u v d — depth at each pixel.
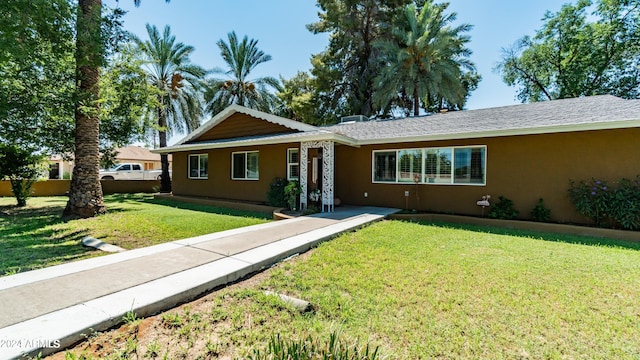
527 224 7.43
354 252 4.88
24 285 3.11
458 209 9.02
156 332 2.48
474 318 2.77
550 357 2.23
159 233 6.59
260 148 11.77
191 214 9.50
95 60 7.63
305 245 5.00
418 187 9.70
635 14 17.19
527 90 22.91
